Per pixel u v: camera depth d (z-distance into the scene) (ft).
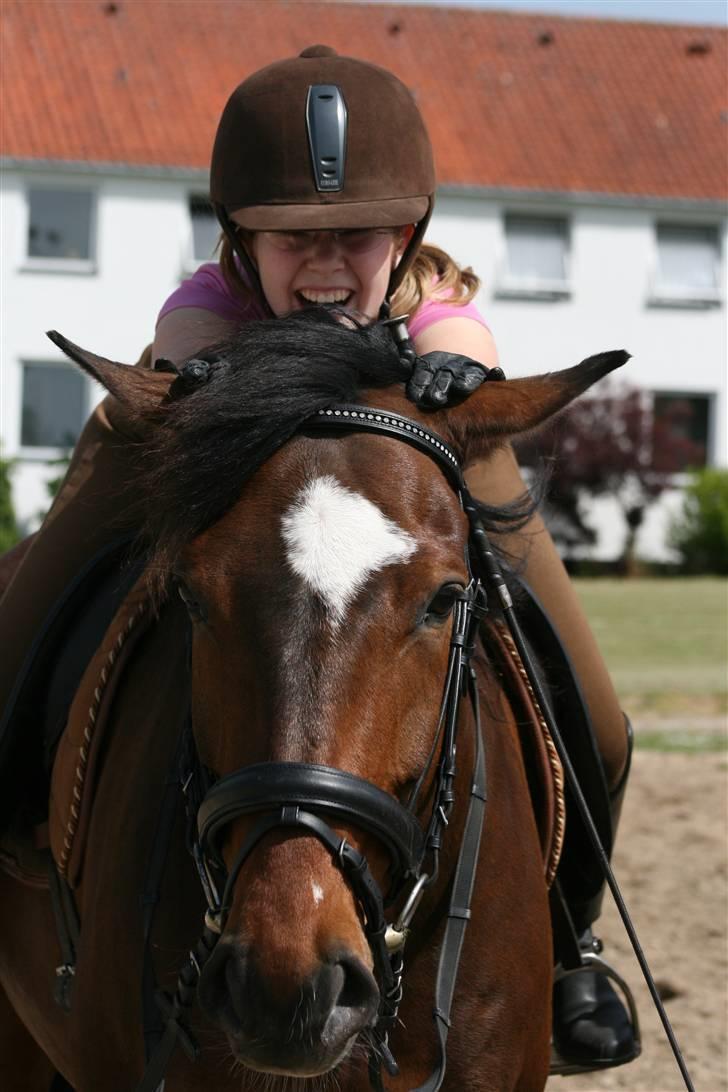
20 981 14.92
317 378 10.54
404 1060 11.48
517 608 13.82
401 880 10.32
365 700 9.64
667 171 133.69
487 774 12.42
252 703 9.66
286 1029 8.78
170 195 124.77
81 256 125.59
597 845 12.88
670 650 70.64
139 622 13.24
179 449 10.34
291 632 9.64
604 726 15.53
